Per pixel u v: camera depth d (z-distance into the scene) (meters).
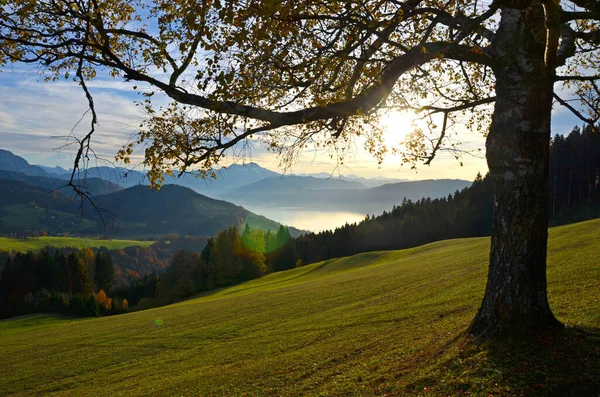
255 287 67.19
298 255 113.19
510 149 8.05
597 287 14.16
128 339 31.05
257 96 7.36
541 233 8.11
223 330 27.88
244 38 6.01
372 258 67.50
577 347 7.69
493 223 8.56
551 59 6.89
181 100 7.59
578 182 93.12
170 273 97.19
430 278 30.98
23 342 39.47
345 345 16.44
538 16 7.66
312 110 7.59
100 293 92.31
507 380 7.22
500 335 8.34
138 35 7.79
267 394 12.74
